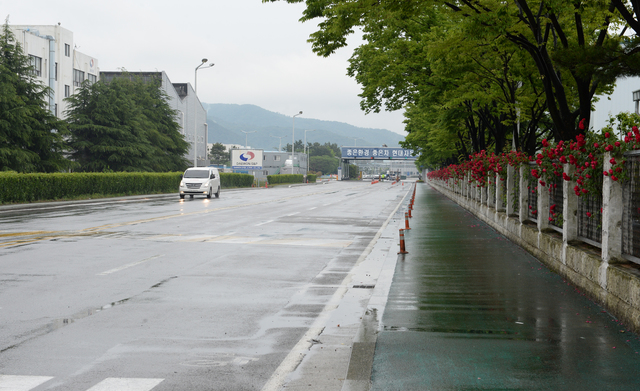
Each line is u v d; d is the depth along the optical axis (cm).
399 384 501
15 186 3253
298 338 668
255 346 634
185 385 511
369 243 1625
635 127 716
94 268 1145
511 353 590
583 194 923
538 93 2169
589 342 629
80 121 5684
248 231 1941
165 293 920
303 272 1141
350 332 695
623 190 771
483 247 1484
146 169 6028
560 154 1060
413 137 5694
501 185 1941
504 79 2194
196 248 1477
